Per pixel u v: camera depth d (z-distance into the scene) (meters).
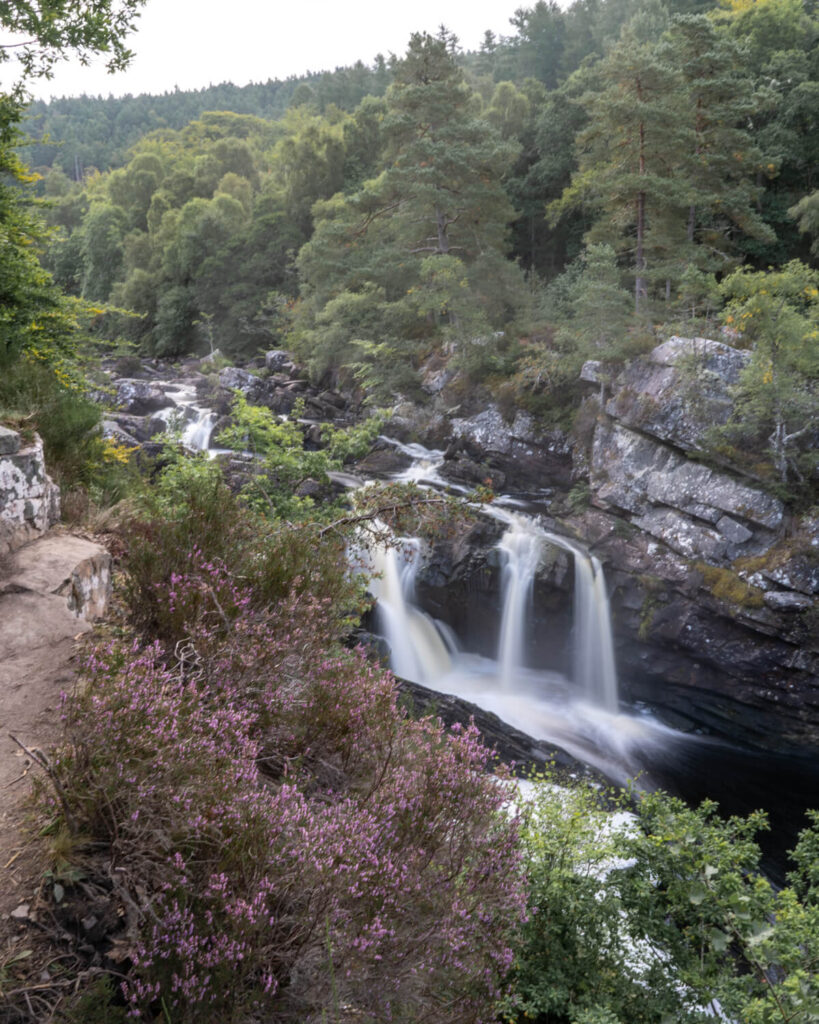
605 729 20.59
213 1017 2.50
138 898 2.77
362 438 15.77
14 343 11.12
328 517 11.77
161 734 3.09
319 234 42.44
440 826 3.61
